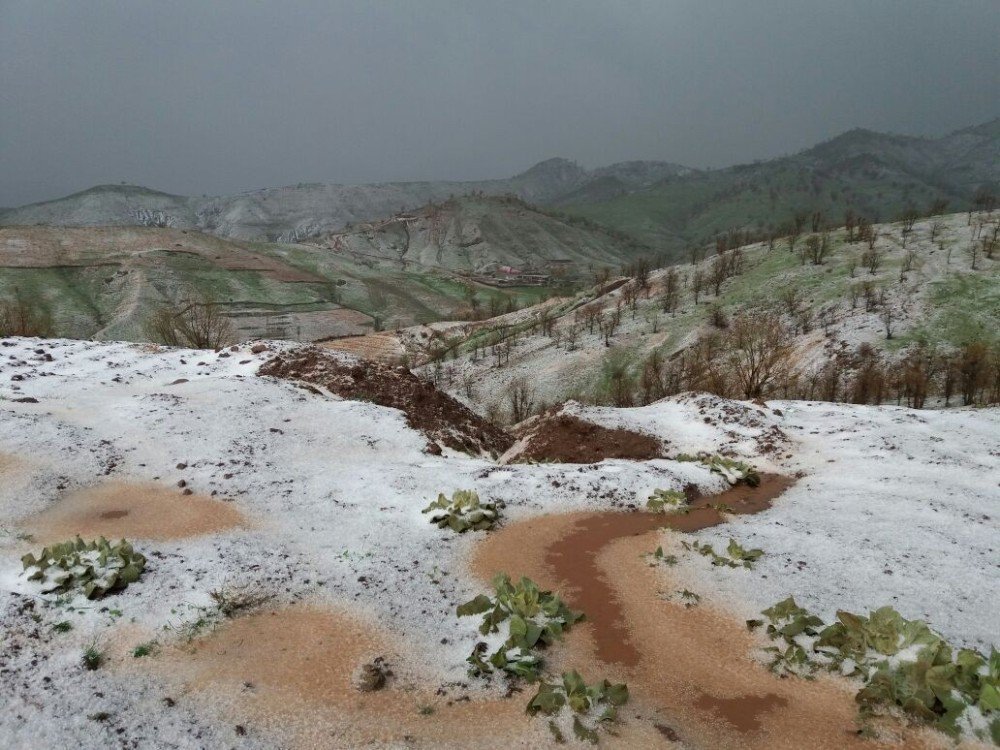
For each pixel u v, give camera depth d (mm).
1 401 16891
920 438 19562
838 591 9531
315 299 194500
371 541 11188
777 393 62312
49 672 7023
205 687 7090
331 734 6484
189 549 10352
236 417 17531
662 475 15578
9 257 168500
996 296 84688
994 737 6312
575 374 95688
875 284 96125
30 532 10680
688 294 117250
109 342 25609
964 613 8828
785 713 6910
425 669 7699
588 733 6488
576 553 11305
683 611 9133
